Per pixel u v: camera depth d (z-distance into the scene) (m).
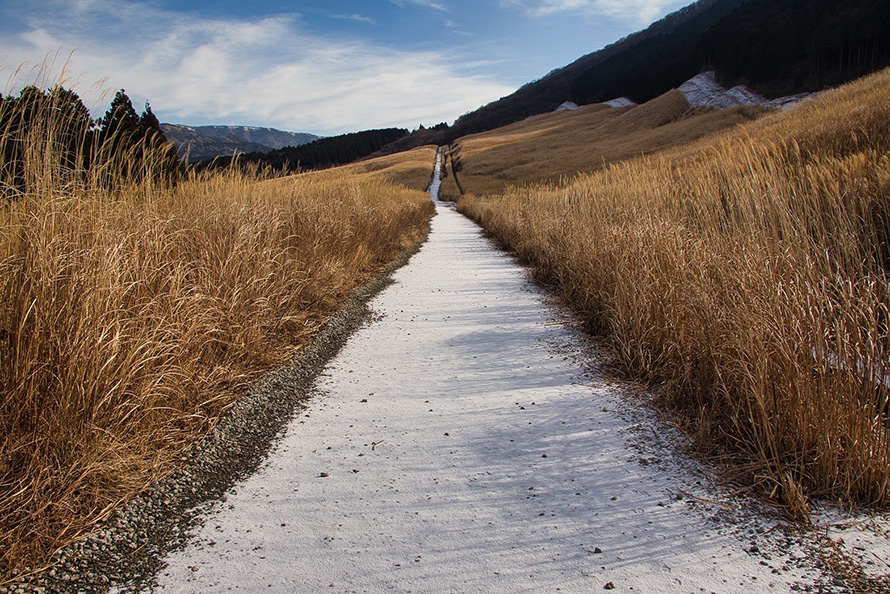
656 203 7.25
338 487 2.83
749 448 2.96
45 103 3.70
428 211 32.59
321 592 2.03
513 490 2.77
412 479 2.90
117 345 2.84
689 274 4.33
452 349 5.33
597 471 2.93
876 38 68.62
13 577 2.04
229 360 4.23
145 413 2.99
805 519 2.39
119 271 3.40
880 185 5.65
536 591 2.02
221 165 7.88
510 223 14.55
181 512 2.59
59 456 2.46
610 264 5.68
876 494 2.50
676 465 2.96
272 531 2.44
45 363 2.50
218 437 3.32
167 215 5.06
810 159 8.50
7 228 3.11
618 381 4.26
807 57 80.88
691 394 3.59
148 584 2.07
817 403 2.70
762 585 2.01
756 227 4.62
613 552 2.24
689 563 2.15
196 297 3.93
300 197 8.54
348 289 7.86
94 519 2.40
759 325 3.08
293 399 4.06
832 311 3.04
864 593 1.93
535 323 6.23
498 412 3.77
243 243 5.23
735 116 67.44
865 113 11.15
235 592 2.03
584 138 92.38
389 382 4.44
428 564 2.19
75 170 3.88
